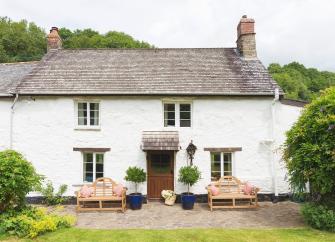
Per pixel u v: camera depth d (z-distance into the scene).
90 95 15.80
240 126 15.98
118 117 15.94
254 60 18.41
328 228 10.84
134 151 15.84
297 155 11.50
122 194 13.96
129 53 19.52
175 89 15.86
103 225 11.77
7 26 55.31
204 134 15.91
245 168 15.87
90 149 15.77
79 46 43.16
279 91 15.99
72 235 10.23
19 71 18.97
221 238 10.02
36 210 11.65
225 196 14.28
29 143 15.83
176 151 15.77
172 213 13.70
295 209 14.20
